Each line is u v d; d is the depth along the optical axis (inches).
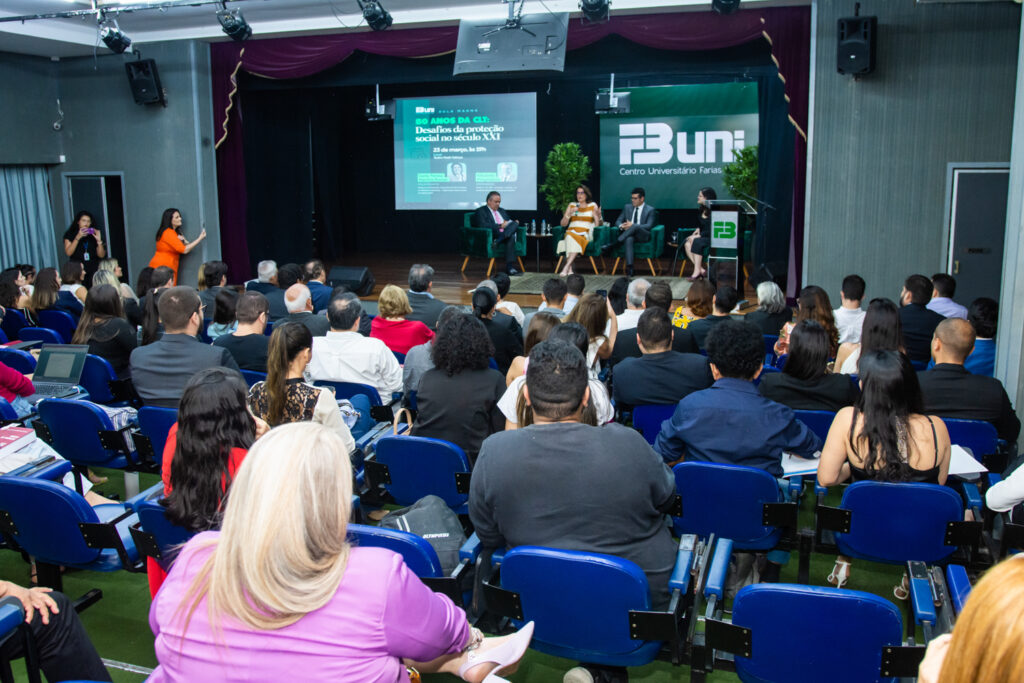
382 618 46.6
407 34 355.3
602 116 489.7
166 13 354.6
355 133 590.6
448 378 129.4
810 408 139.9
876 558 107.3
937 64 300.7
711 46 326.3
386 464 124.0
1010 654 31.0
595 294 175.3
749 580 122.2
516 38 328.8
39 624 79.7
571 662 113.5
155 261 393.4
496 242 446.3
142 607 127.1
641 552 83.7
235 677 45.7
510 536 85.3
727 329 116.6
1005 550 102.6
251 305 174.4
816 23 309.0
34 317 261.1
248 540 44.4
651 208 434.3
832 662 74.0
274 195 470.3
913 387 106.5
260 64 382.3
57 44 375.9
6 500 105.1
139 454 146.7
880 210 315.0
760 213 426.9
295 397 119.6
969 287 311.7
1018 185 188.4
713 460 116.1
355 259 555.2
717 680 109.2
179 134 398.9
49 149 414.9
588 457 82.0
